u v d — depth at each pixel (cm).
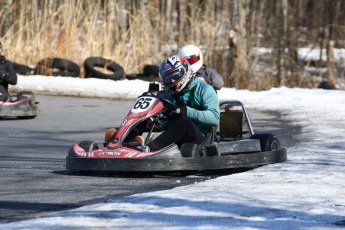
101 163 2212
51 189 2009
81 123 3941
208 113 2348
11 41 6706
